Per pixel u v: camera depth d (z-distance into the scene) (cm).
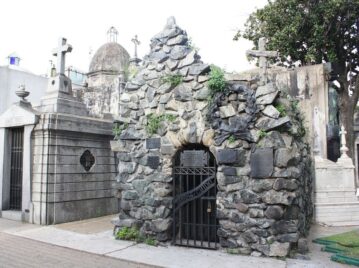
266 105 656
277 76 1333
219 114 693
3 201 1087
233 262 606
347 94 1878
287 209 636
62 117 1018
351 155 1831
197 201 758
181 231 734
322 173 1047
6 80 2200
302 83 1294
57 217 1002
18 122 1051
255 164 649
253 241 646
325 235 845
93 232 884
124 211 800
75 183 1066
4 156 1095
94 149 1141
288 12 1758
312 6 1706
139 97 808
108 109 2233
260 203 646
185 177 766
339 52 1825
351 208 1033
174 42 784
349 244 711
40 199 991
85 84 2419
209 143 703
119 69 2702
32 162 1023
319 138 1230
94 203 1130
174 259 634
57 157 1014
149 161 771
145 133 789
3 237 834
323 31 1669
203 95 717
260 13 1825
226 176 675
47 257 664
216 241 719
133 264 614
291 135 654
